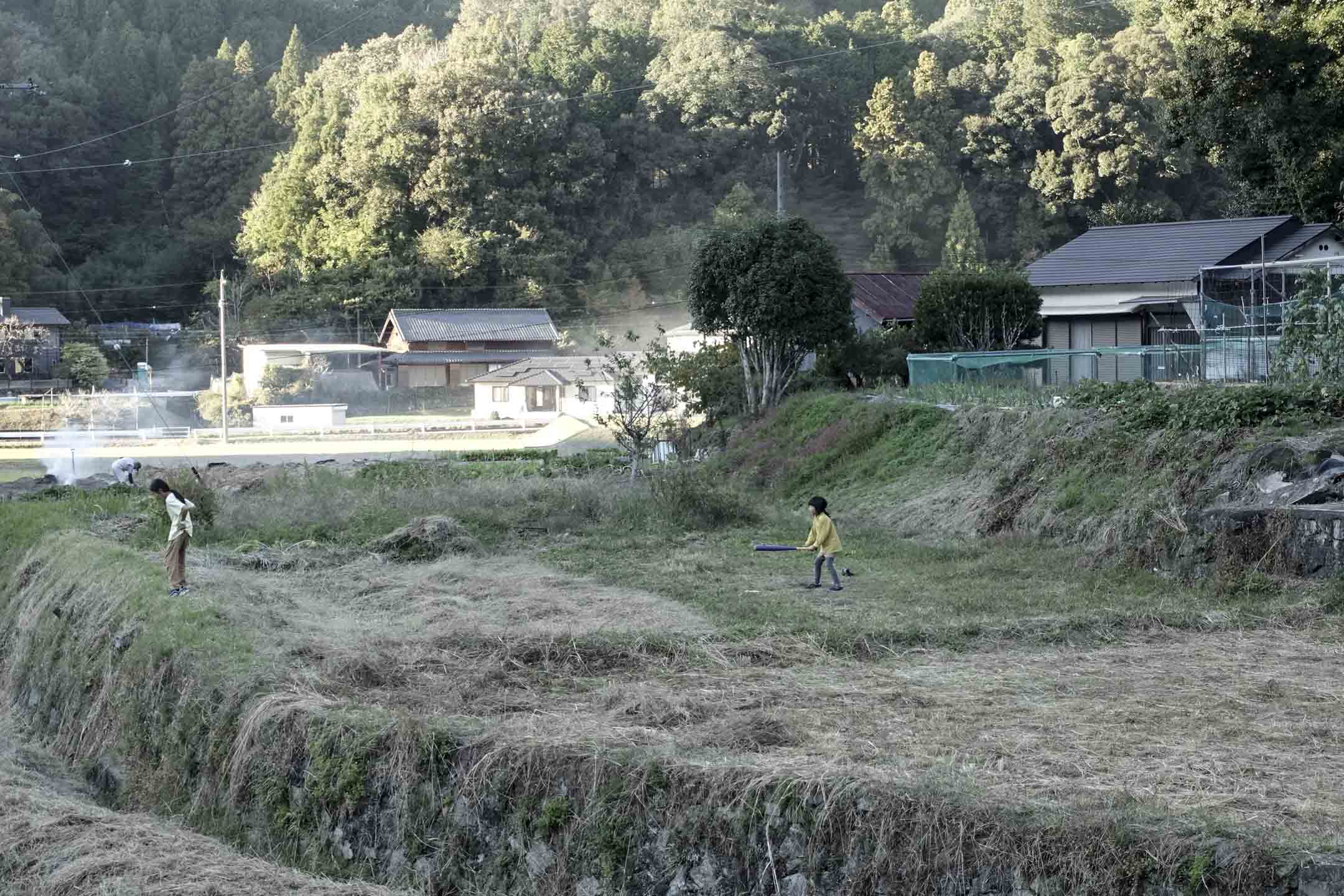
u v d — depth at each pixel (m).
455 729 8.62
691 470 21.95
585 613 13.02
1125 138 72.81
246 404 62.78
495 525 20.08
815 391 28.02
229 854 8.40
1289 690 9.08
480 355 69.75
